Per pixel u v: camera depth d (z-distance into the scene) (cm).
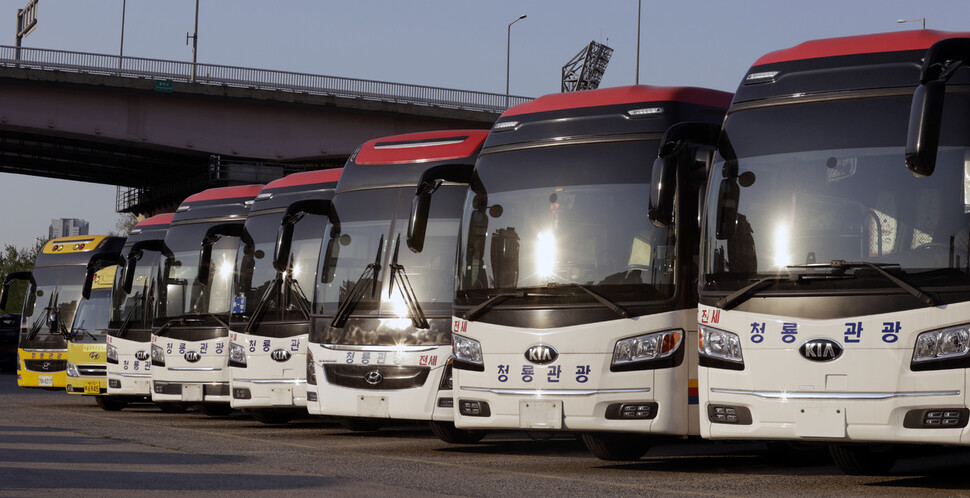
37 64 5266
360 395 1394
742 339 941
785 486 952
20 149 6819
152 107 5503
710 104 1173
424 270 1385
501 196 1168
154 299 2044
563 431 1107
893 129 914
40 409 2255
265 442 1434
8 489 879
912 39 943
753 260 945
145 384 2164
